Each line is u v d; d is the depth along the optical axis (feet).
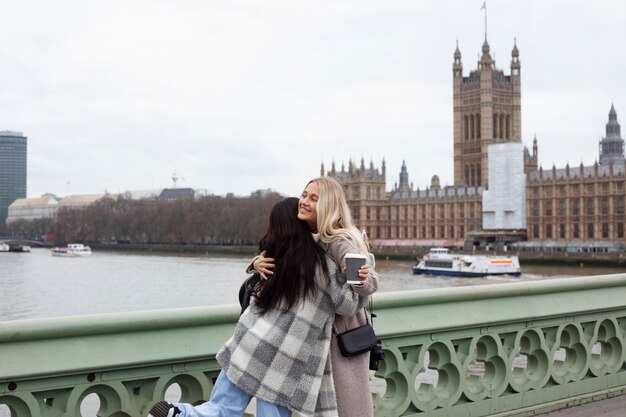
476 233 613.93
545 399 32.73
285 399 19.38
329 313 19.89
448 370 29.58
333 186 20.80
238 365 19.57
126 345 22.03
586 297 34.63
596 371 35.01
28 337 20.40
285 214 20.27
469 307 29.73
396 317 27.32
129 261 653.71
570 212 572.92
